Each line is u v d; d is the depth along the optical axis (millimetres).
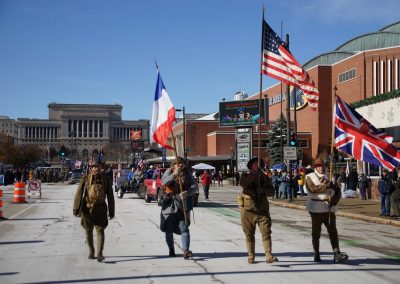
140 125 195500
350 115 11539
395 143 29250
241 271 8594
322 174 9383
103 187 9461
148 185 26594
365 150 11383
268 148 68812
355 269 8852
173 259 9773
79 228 15102
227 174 75625
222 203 28109
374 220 18734
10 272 8539
